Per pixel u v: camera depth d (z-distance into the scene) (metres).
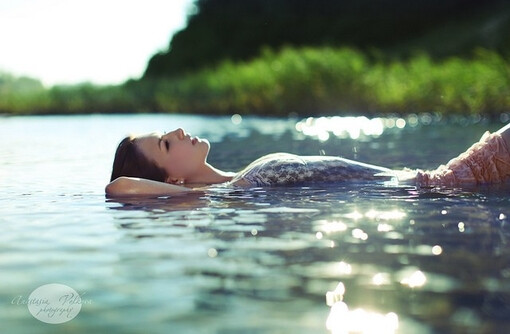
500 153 4.07
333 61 15.73
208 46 34.09
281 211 3.15
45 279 2.00
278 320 1.63
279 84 15.88
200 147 4.54
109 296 1.83
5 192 4.03
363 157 6.13
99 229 2.76
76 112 23.11
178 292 1.85
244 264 2.13
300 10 33.31
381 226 2.74
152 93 21.67
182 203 3.47
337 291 1.84
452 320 1.61
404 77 14.85
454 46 24.95
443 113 13.07
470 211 3.06
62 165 5.89
